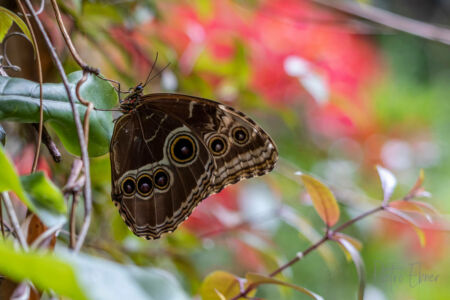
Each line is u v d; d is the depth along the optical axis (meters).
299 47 0.81
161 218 0.65
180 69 0.77
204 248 0.77
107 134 0.61
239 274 0.82
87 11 0.70
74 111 0.57
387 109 1.08
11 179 0.54
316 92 0.78
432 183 1.08
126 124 0.64
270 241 0.78
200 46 0.78
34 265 0.34
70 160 0.69
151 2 0.75
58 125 0.60
